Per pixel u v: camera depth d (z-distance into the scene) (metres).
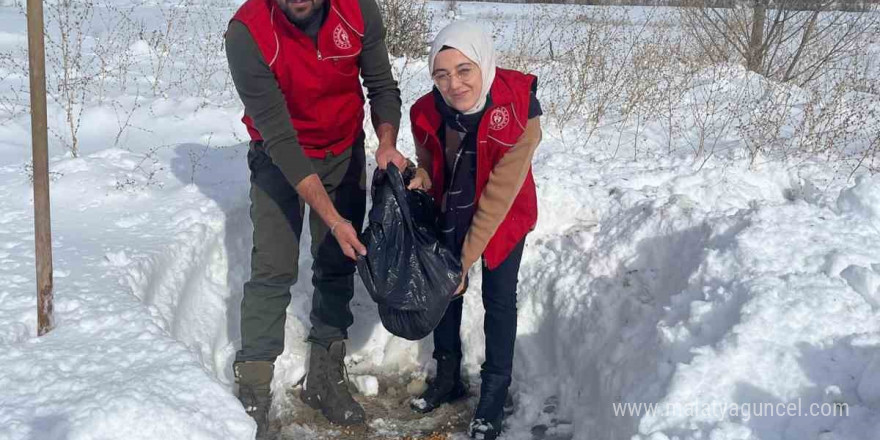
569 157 5.29
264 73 2.96
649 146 6.04
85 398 2.49
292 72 3.03
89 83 7.28
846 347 2.81
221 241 4.16
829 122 6.09
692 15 9.48
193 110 6.57
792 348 2.83
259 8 2.97
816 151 5.72
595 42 8.24
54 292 3.12
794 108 7.17
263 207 3.30
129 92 7.17
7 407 2.45
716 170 4.94
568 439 3.55
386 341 4.20
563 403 3.74
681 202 4.11
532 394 3.83
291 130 3.04
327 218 3.05
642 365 3.25
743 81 8.16
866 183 3.83
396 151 3.25
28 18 2.76
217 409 2.59
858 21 8.90
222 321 3.95
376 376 4.07
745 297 3.06
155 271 3.59
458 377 3.83
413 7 9.87
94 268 3.40
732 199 4.56
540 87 7.64
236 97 7.19
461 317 3.89
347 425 3.63
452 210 3.32
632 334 3.53
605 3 10.38
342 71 3.16
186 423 2.48
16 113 6.31
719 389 2.75
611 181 4.75
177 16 12.52
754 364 2.80
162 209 4.21
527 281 4.20
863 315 2.95
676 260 3.80
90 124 6.14
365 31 3.17
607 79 7.62
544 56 8.95
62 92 6.72
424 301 3.16
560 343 3.93
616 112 6.98
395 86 3.45
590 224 4.36
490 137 3.11
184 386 2.62
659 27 9.21
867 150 5.46
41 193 2.83
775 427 2.61
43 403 2.48
